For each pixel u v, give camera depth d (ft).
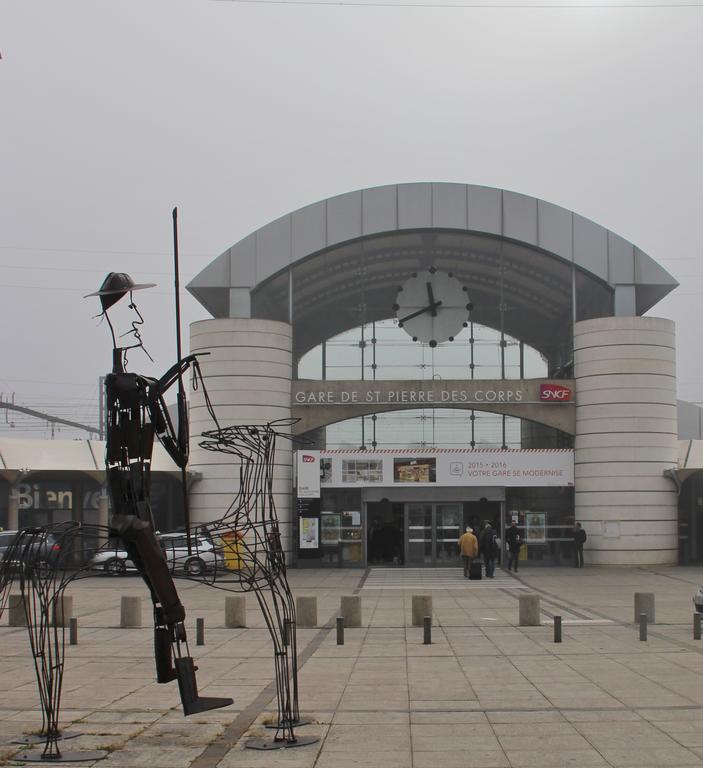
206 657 59.62
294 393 140.05
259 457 40.09
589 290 141.69
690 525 148.56
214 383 137.49
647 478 135.23
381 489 139.03
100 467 132.67
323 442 142.61
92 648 64.44
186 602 97.35
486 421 142.51
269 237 139.44
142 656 60.90
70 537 40.60
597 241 139.33
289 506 140.77
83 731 40.01
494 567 126.82
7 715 43.42
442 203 139.13
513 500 139.33
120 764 34.94
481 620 76.69
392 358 143.64
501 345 143.64
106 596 103.09
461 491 138.21
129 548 36.63
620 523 134.51
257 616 83.61
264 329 138.10
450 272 144.77
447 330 143.95
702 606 74.28
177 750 36.76
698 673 51.83
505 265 143.64
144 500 36.35
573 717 41.24
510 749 35.96
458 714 42.09
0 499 145.48
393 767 33.81
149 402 36.27
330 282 144.36
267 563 40.45
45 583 39.04
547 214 139.54
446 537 138.41
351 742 37.37
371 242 141.49
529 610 72.84
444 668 54.08
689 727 39.27
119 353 37.63
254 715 42.68
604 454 135.64
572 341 141.08
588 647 61.62
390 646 62.90
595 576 122.01
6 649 64.34
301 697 46.37
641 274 139.23
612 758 34.55
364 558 138.21
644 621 64.39
